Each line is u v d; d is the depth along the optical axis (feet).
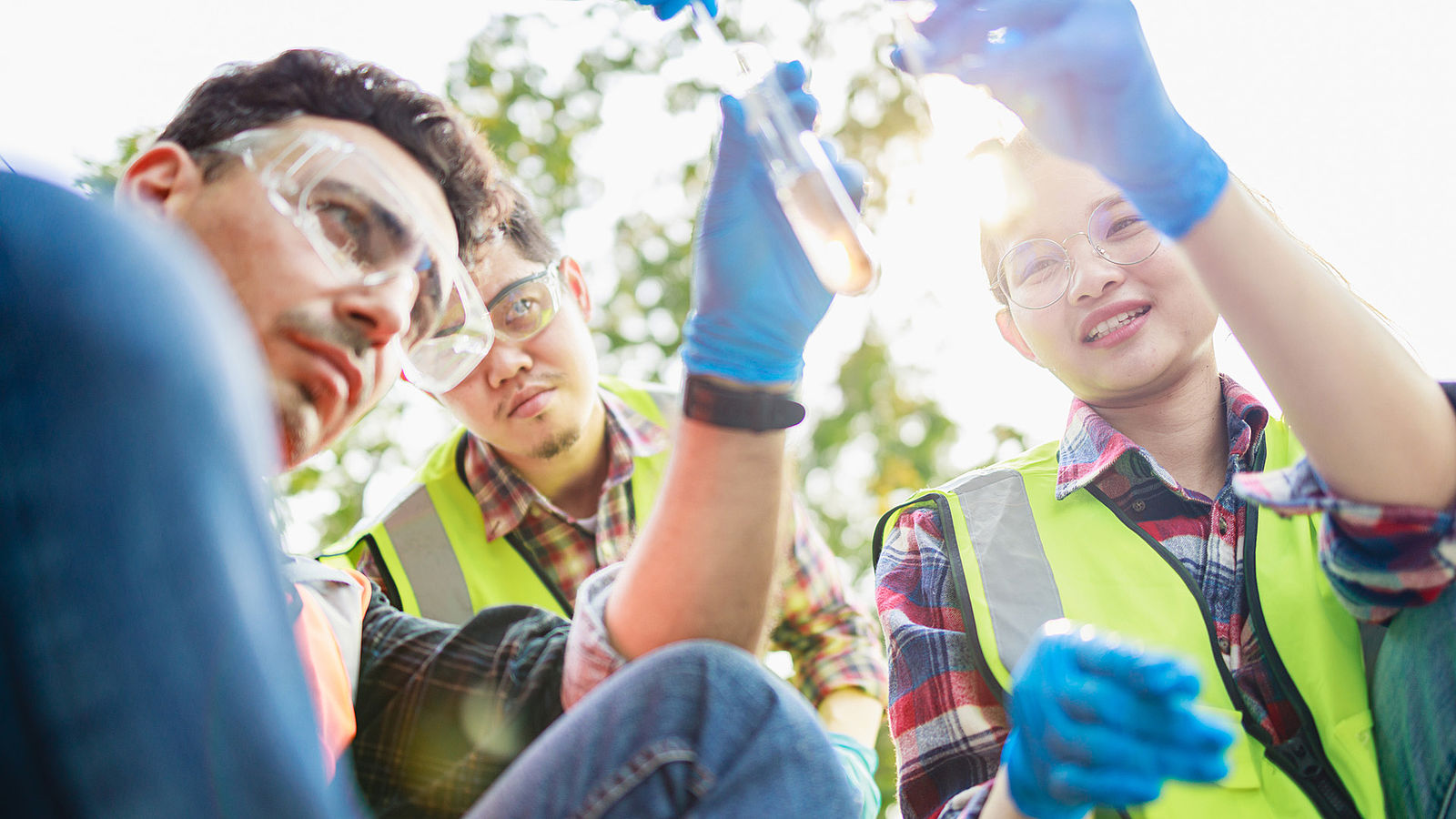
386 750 3.98
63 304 1.60
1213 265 3.33
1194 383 4.91
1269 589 4.30
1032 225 4.83
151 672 1.57
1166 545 4.69
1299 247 3.47
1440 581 3.44
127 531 1.57
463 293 4.20
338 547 7.20
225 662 1.63
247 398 1.82
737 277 3.51
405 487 7.58
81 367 1.58
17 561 1.55
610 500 7.38
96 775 1.56
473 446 7.50
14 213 1.65
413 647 4.20
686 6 3.84
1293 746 4.09
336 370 3.27
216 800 1.62
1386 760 3.86
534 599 7.11
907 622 4.74
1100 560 4.60
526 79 19.81
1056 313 4.83
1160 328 4.71
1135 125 3.20
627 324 20.35
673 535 3.57
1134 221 4.72
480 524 7.32
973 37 3.23
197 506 1.63
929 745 4.52
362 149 3.40
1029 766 3.06
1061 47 3.11
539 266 6.73
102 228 1.70
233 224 3.20
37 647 1.55
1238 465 4.68
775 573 3.75
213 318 1.78
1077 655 2.97
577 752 2.81
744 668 2.98
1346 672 4.06
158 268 1.72
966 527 4.88
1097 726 2.86
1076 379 4.89
